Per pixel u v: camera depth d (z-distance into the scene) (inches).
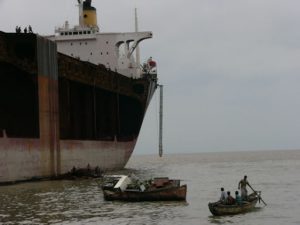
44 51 2194.9
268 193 1972.2
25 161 2016.5
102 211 1374.3
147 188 1601.9
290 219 1320.1
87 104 2733.8
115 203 1524.4
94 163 2716.5
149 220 1257.4
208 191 2001.7
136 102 3376.0
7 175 1911.9
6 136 1902.1
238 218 1323.8
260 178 2797.7
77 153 2487.7
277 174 3164.4
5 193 1715.1
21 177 1998.0
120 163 3213.6
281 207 1530.5
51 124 2244.1
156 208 1440.7
